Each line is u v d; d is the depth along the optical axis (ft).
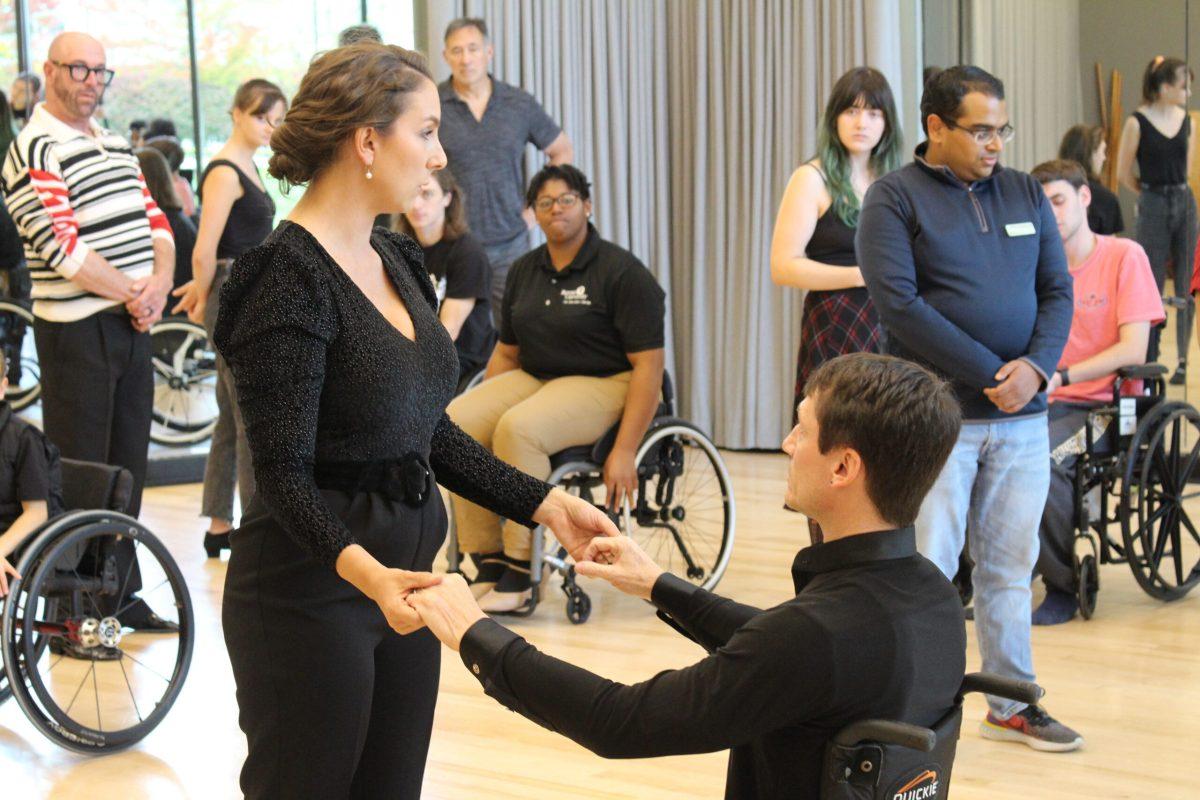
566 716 4.90
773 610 4.82
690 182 23.44
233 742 10.64
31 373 20.53
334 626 5.53
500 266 19.17
